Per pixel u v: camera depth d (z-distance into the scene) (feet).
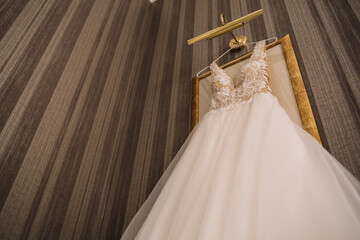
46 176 3.60
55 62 4.34
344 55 3.84
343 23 4.15
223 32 4.60
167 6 7.72
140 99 5.86
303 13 4.73
